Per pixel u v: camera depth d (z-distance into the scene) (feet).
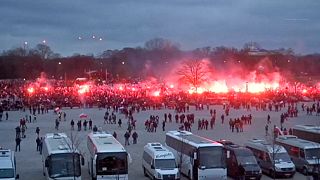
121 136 301.43
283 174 184.03
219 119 394.52
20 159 224.33
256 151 200.44
